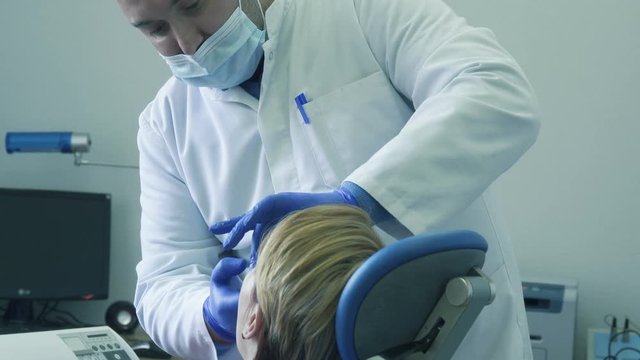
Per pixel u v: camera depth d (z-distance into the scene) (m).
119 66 3.29
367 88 1.37
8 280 3.15
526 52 3.00
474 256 0.87
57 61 3.32
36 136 3.06
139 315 1.54
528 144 1.21
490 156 1.16
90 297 3.19
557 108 2.99
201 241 1.56
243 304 1.00
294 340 0.92
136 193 3.30
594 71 2.96
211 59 1.33
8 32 3.33
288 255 0.94
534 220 3.03
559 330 2.76
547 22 2.98
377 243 0.97
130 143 3.30
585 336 2.98
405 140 1.15
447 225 1.32
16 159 3.34
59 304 3.33
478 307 0.86
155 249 1.56
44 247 3.18
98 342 1.22
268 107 1.40
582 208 2.99
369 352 0.86
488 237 1.40
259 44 1.37
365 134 1.36
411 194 1.12
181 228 1.55
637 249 2.95
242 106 1.44
